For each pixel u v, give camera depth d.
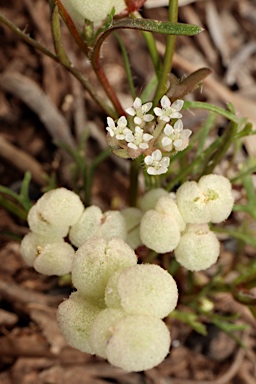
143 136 0.14
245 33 0.28
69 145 0.24
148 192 0.17
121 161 0.24
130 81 0.18
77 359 0.20
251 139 0.25
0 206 0.22
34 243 0.15
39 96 0.24
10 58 0.25
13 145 0.24
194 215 0.14
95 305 0.13
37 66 0.25
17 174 0.23
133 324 0.12
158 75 0.17
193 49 0.27
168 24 0.13
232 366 0.21
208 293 0.20
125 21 0.14
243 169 0.21
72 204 0.15
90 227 0.15
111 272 0.12
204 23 0.27
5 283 0.21
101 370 0.20
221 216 0.15
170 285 0.12
